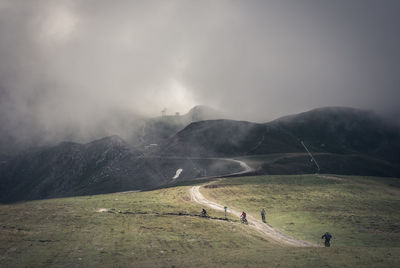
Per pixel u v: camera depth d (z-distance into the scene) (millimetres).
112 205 74750
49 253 38188
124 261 36188
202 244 44812
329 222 64375
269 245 46281
